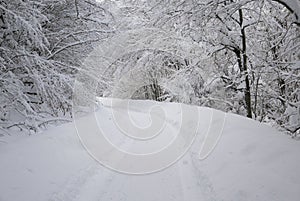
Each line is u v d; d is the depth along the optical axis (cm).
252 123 837
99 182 630
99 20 1090
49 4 922
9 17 775
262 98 1339
